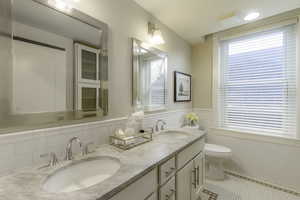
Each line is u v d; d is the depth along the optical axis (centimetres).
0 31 80
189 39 258
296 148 189
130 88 156
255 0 157
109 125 134
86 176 97
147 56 177
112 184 69
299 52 186
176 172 121
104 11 130
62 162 94
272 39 207
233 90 241
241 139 229
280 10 177
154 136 159
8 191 65
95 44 123
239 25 217
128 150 115
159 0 157
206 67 265
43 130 95
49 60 98
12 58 84
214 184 209
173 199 118
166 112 211
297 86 188
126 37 151
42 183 73
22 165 86
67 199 59
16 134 84
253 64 223
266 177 209
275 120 207
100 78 127
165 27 209
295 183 189
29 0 90
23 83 88
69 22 108
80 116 114
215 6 166
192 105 280
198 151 163
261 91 217
